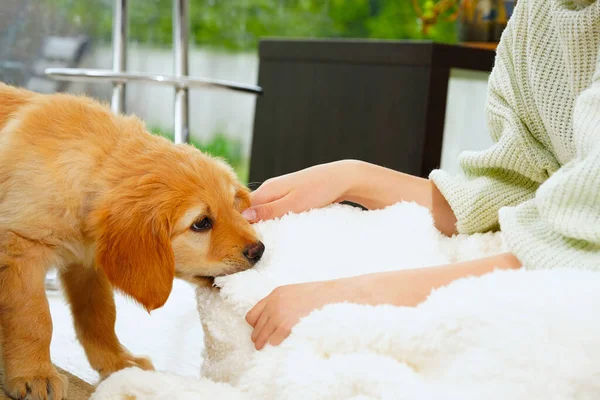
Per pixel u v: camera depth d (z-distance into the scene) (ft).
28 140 3.96
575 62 3.75
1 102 4.28
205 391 3.04
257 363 3.08
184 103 7.23
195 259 3.98
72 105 4.26
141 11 11.19
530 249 3.22
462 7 8.60
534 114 4.19
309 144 8.71
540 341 2.52
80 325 4.40
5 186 3.88
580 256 3.07
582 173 3.05
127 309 6.10
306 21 12.46
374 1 12.49
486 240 4.14
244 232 4.02
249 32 12.22
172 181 3.93
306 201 4.30
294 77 8.83
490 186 4.28
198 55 11.94
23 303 3.81
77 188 3.90
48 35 9.64
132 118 4.44
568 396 2.46
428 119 7.48
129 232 3.74
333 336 2.94
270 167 9.25
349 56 8.16
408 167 7.64
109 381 3.11
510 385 2.50
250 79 12.23
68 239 3.97
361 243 3.95
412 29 12.30
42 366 3.83
